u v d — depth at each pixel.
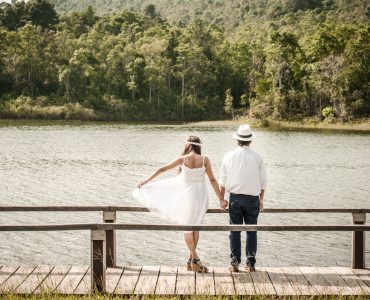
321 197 20.33
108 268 7.60
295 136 59.81
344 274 7.33
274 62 92.94
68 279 7.10
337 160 34.81
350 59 85.62
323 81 84.12
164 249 12.70
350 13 190.12
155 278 7.13
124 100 108.44
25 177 25.28
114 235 7.75
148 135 59.56
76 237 13.70
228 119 110.50
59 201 19.11
